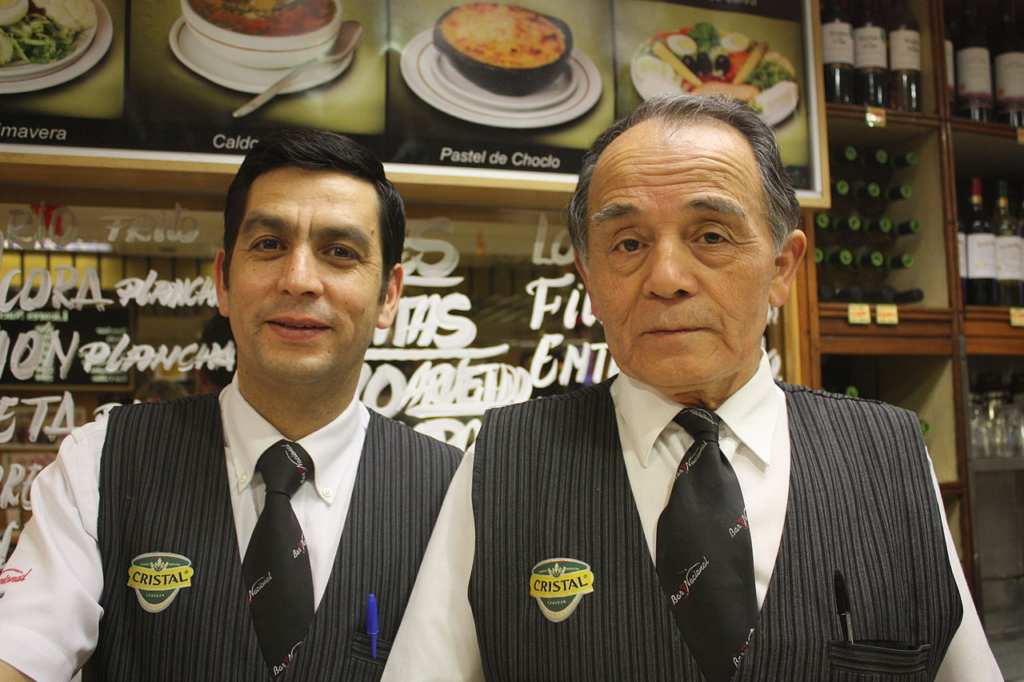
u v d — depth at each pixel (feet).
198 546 3.45
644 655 2.82
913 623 2.91
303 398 3.67
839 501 3.01
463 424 5.86
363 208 3.65
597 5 5.74
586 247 3.35
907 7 6.94
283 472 3.60
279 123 5.11
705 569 2.83
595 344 6.18
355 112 5.24
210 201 5.48
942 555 3.01
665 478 3.08
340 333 3.55
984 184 8.05
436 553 3.40
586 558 2.99
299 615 3.37
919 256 6.84
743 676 2.74
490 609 3.09
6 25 4.75
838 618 2.83
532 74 5.57
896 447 3.17
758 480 3.06
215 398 4.02
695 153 2.87
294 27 5.15
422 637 3.20
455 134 5.40
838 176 7.05
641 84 5.77
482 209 6.01
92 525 3.45
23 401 5.18
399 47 5.34
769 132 3.14
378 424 4.21
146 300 5.38
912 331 6.42
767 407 3.22
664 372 2.90
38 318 5.24
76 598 3.21
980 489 6.95
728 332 2.89
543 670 2.97
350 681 3.40
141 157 4.87
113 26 4.91
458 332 5.92
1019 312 6.77
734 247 2.88
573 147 5.61
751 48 5.98
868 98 6.59
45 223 5.23
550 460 3.25
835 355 7.68
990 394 7.32
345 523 3.68
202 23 5.01
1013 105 7.09
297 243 3.51
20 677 3.01
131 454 3.64
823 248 6.91
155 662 3.28
